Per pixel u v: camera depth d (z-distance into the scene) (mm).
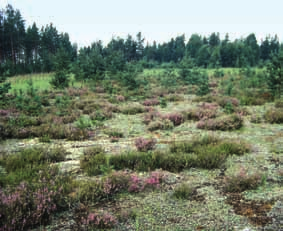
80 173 5926
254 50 70938
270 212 4273
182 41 105875
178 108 14766
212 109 13086
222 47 65812
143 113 13680
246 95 17781
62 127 9750
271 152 7383
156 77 33906
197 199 4781
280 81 16984
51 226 3904
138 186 5121
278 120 11195
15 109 12852
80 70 28500
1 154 6918
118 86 24219
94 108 13977
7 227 3617
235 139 8469
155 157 6414
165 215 4234
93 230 3812
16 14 67562
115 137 9102
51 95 18562
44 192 4387
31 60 60312
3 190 4625
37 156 6590
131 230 3814
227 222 4016
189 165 6285
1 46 60750
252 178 5305
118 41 85438
